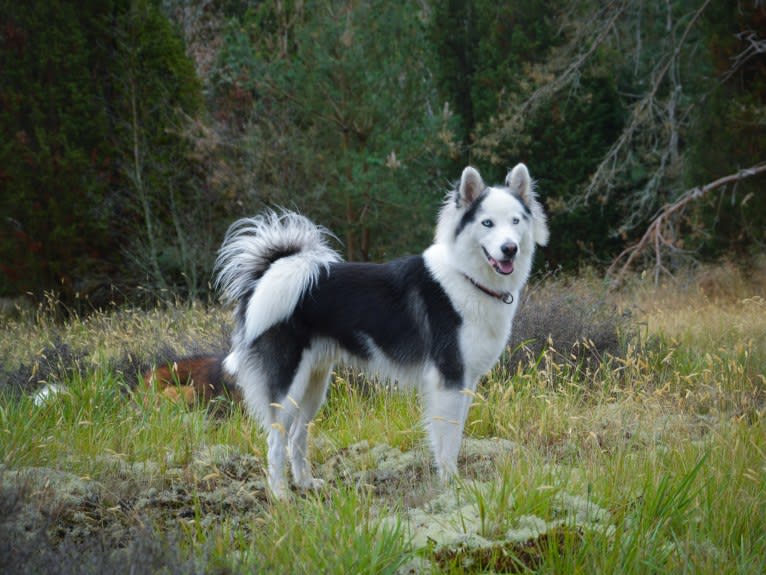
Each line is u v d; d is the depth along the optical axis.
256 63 14.28
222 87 17.08
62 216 12.62
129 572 3.02
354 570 3.32
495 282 5.05
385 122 14.32
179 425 5.76
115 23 13.25
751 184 12.67
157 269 12.98
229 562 3.34
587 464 4.63
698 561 3.47
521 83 14.35
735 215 12.91
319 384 5.45
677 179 15.21
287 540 3.59
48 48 12.52
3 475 4.42
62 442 5.32
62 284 12.64
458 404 5.06
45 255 12.62
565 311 7.99
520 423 5.91
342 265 5.35
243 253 5.41
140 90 13.42
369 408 6.53
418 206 14.12
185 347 7.88
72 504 4.39
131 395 6.29
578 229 15.83
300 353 5.20
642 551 3.49
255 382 5.23
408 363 5.21
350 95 14.00
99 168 13.05
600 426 5.58
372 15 14.03
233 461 5.22
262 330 5.14
